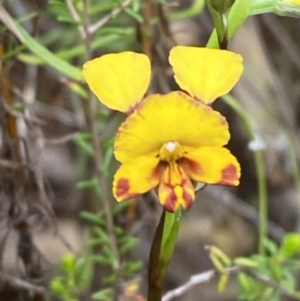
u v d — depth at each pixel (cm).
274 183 46
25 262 29
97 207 37
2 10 25
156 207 30
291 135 41
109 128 32
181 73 19
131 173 19
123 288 28
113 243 28
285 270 28
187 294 44
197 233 47
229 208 47
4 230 36
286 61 49
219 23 20
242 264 28
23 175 28
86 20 26
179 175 20
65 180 46
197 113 19
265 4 21
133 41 33
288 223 47
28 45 26
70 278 28
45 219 28
